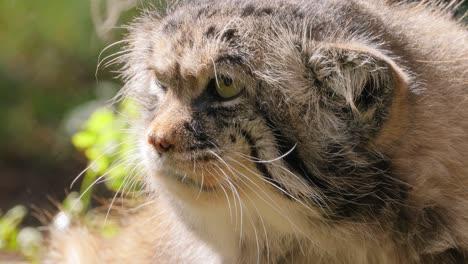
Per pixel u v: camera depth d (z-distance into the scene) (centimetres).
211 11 518
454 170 503
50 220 856
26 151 1283
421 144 495
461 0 646
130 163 591
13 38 1278
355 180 492
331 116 490
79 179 958
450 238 504
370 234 500
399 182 495
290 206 497
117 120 748
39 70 1304
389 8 564
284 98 488
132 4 771
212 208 510
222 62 490
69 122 1148
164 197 561
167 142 492
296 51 494
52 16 1231
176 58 508
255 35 497
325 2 520
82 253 717
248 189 497
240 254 544
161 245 640
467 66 527
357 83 480
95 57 1176
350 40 489
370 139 488
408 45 514
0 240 805
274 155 489
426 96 498
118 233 712
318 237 507
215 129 492
